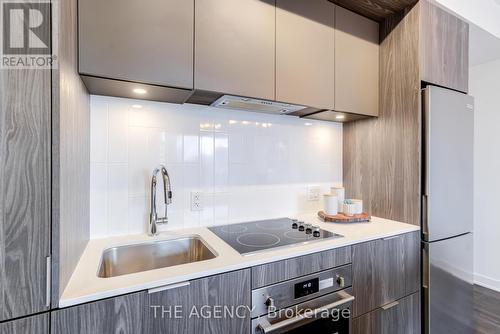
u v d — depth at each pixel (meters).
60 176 0.73
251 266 1.02
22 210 0.69
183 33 1.13
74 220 0.92
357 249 1.32
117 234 1.33
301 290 1.14
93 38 0.97
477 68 2.63
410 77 1.62
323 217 1.71
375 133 1.83
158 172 1.41
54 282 0.72
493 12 2.04
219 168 1.59
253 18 1.30
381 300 1.40
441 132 1.62
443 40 1.72
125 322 0.81
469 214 1.80
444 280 1.64
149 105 1.39
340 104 1.60
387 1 1.58
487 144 2.58
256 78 1.30
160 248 1.32
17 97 0.68
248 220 1.69
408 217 1.63
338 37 1.59
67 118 0.82
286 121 1.84
